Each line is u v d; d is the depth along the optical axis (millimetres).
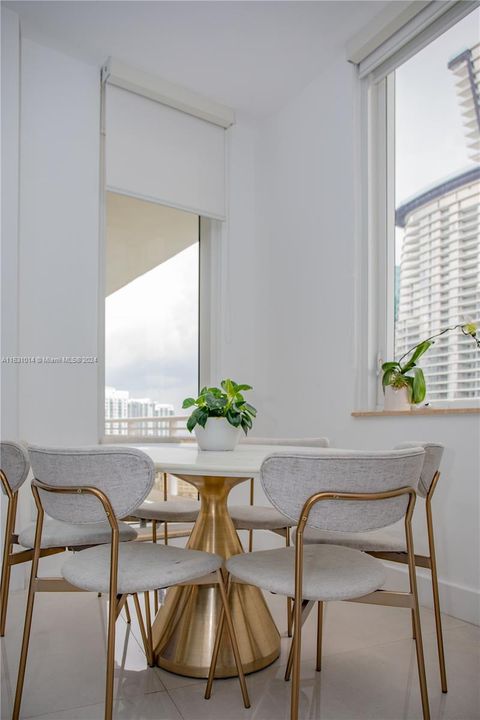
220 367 3922
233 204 4035
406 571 2736
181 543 3578
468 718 1618
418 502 2688
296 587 1395
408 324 3047
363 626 2336
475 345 2650
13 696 1720
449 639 2209
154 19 3008
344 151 3297
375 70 3180
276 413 3787
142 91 3545
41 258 3131
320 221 3469
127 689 1776
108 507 1461
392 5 2900
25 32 3102
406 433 2783
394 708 1669
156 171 3643
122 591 1474
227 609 1705
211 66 3445
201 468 1627
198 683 1826
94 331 3297
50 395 3123
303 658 2018
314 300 3494
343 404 3229
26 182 3096
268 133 4004
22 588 2852
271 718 1606
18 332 3006
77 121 3312
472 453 2445
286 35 3152
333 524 1399
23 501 2939
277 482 1413
